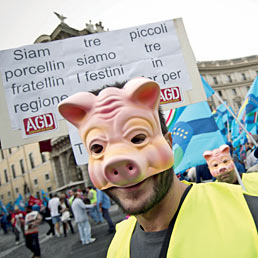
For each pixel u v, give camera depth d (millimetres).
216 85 38375
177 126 2312
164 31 1895
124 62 1839
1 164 33875
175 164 2248
